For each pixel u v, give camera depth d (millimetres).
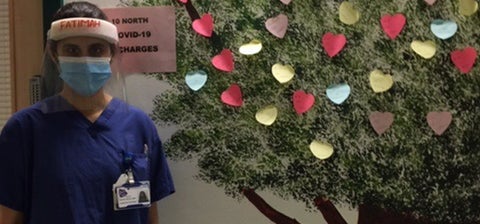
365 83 1628
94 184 1318
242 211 1627
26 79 1631
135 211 1367
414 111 1626
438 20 1619
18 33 1632
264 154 1628
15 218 1337
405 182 1623
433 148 1624
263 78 1627
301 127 1630
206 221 1627
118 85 1487
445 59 1625
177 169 1632
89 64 1344
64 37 1330
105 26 1362
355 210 1624
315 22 1629
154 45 1626
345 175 1625
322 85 1629
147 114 1601
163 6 1627
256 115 1624
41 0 1623
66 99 1386
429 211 1623
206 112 1629
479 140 1623
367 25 1626
